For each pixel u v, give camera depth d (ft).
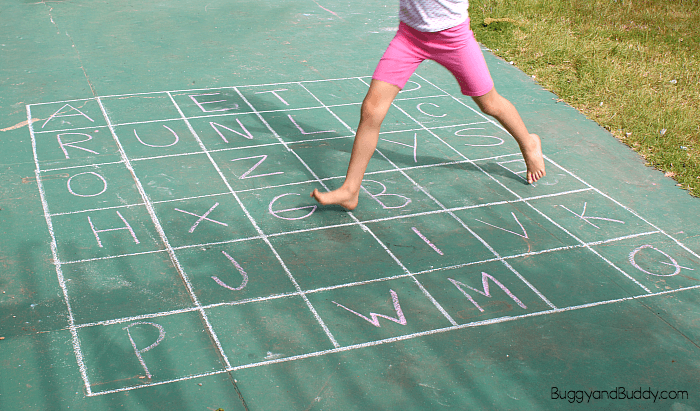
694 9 32.45
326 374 10.05
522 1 31.94
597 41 27.07
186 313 11.22
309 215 14.33
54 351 10.26
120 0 31.60
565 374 10.26
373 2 33.27
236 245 13.16
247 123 18.83
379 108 13.34
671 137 18.79
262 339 10.71
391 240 13.55
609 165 17.37
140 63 23.26
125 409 9.23
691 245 13.92
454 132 18.85
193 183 15.42
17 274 12.00
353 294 11.87
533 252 13.39
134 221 13.82
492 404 9.62
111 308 11.25
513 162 17.25
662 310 11.85
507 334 11.07
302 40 26.68
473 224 14.28
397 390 9.80
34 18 28.12
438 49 13.30
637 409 9.62
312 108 20.08
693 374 10.39
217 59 24.02
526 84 22.91
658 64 24.82
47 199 14.47
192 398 9.48
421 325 11.18
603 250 13.58
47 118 18.56
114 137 17.58
